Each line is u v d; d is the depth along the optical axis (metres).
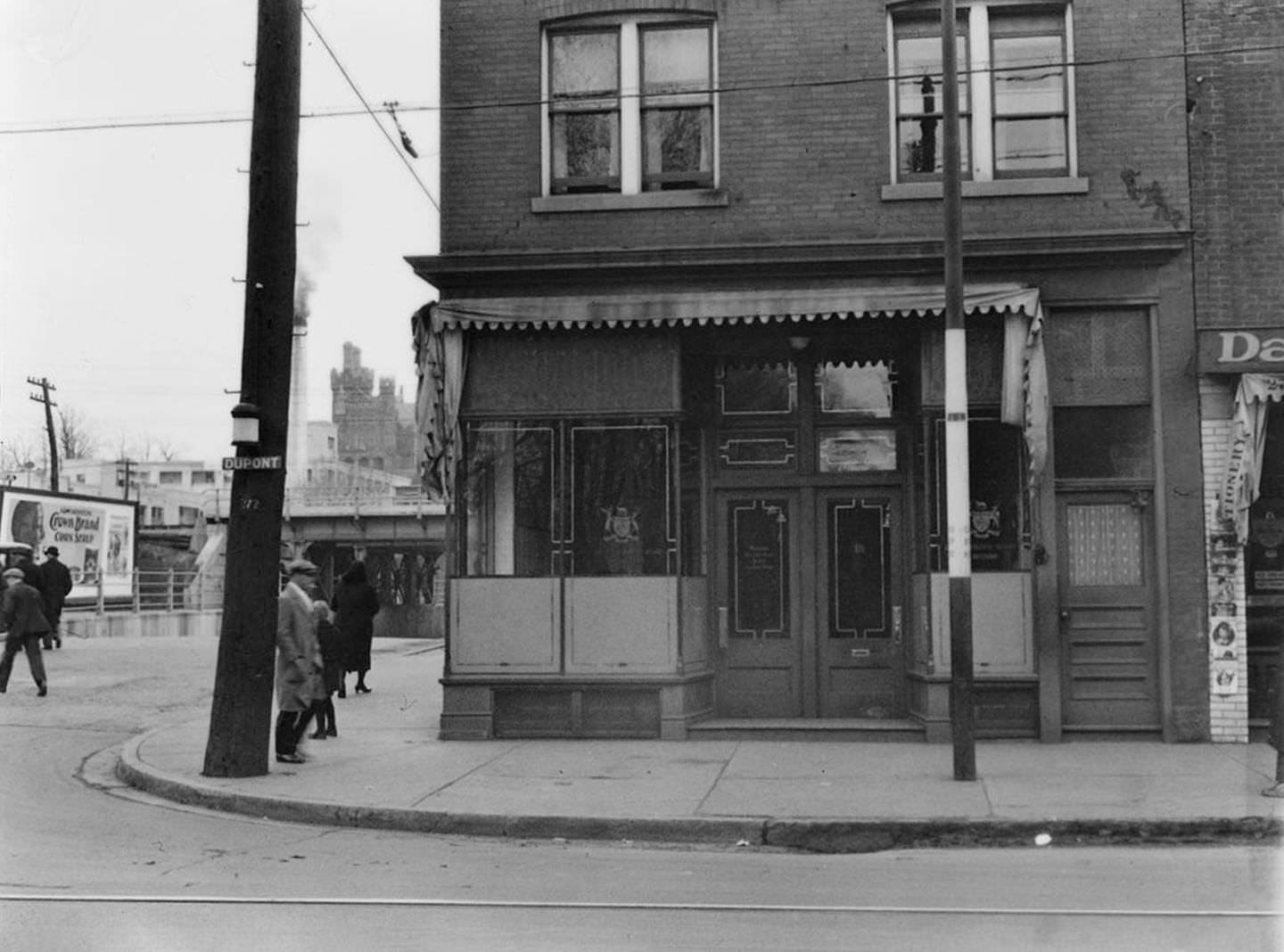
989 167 13.54
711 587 14.14
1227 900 7.49
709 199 13.66
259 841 9.42
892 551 13.98
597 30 14.12
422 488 13.84
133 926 6.80
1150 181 13.20
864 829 9.36
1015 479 13.27
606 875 8.30
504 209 13.98
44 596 26.33
